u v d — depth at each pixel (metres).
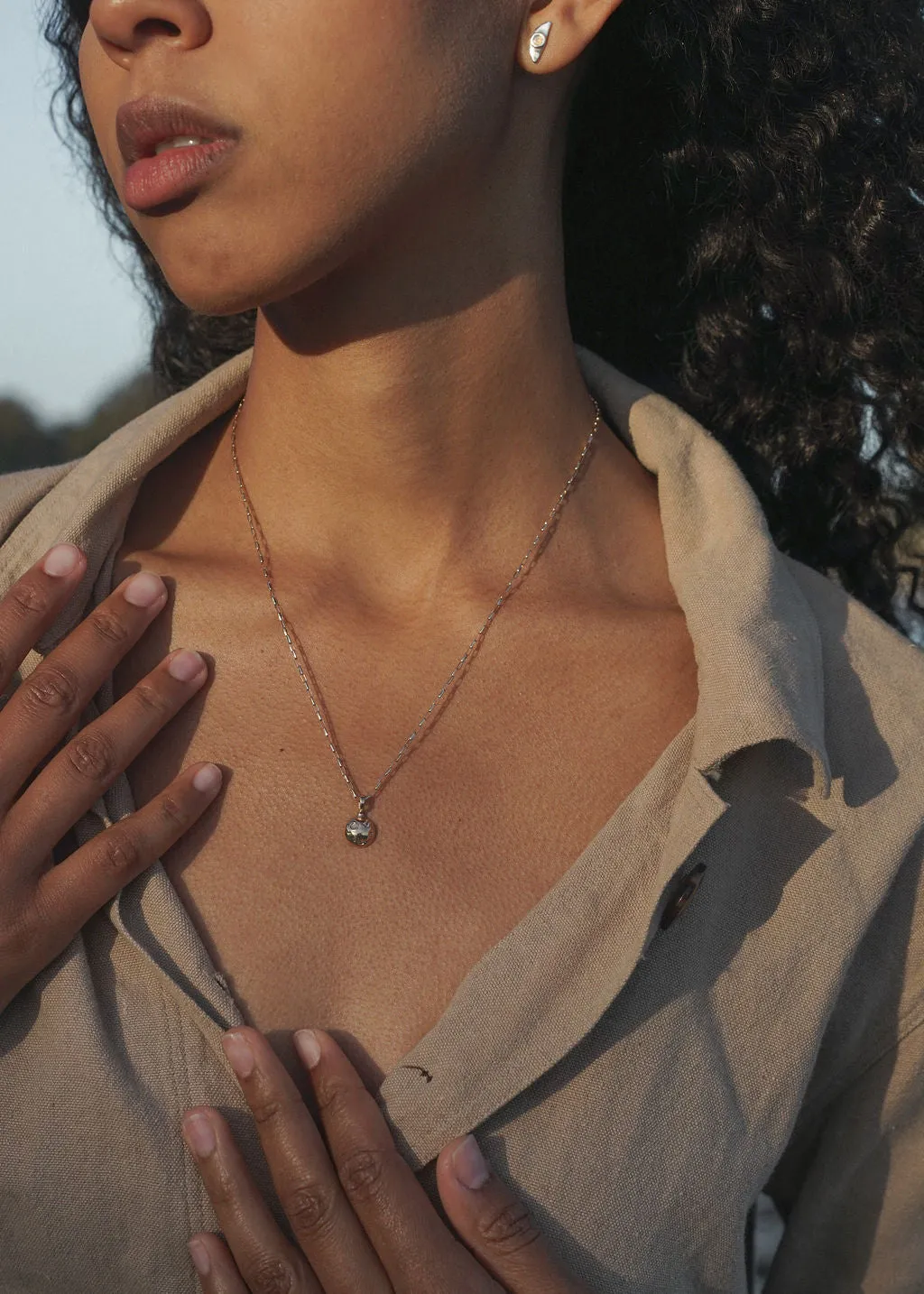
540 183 1.40
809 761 1.38
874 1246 1.53
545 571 1.46
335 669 1.37
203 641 1.37
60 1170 1.18
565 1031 1.22
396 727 1.35
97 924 1.25
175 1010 1.21
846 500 1.94
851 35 1.71
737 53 1.64
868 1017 1.45
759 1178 1.33
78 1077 1.18
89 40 1.27
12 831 1.20
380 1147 1.17
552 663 1.41
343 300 1.31
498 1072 1.21
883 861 1.38
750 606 1.38
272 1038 1.21
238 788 1.29
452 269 1.33
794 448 1.92
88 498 1.38
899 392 1.84
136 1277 1.18
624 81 1.66
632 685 1.41
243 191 1.18
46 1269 1.18
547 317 1.45
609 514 1.53
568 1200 1.23
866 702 1.45
